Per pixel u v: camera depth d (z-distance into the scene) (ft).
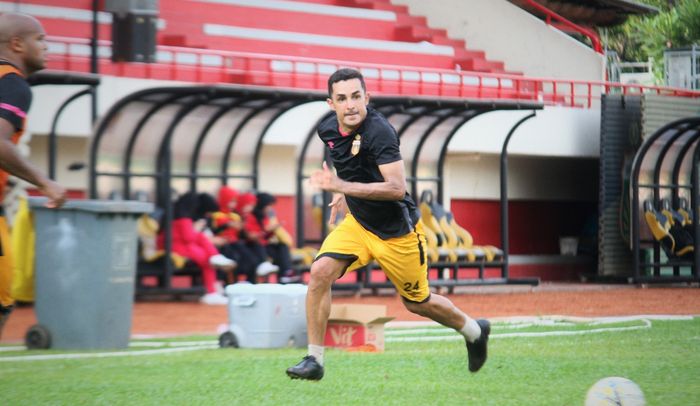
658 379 67.97
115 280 84.89
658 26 379.14
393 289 175.83
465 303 151.12
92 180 132.67
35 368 72.02
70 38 171.53
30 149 154.61
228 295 88.63
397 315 127.54
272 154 183.93
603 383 51.06
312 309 55.57
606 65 279.90
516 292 179.01
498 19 247.29
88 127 155.43
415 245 55.83
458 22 244.83
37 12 178.50
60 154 156.66
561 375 69.41
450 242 171.83
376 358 79.10
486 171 219.00
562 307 145.07
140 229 136.98
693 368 73.77
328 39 216.54
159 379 66.23
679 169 203.72
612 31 384.27
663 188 202.49
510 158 223.92
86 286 83.82
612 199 207.00
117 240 84.64
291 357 79.10
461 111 163.02
